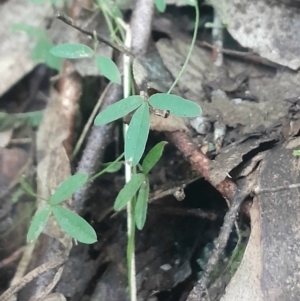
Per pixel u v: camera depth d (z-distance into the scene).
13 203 0.18
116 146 0.20
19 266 0.17
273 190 0.15
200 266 0.18
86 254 0.18
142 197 0.16
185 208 0.18
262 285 0.13
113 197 0.19
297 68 0.19
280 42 0.19
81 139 0.19
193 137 0.18
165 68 0.20
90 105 0.21
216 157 0.16
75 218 0.15
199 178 0.18
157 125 0.17
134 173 0.17
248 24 0.20
